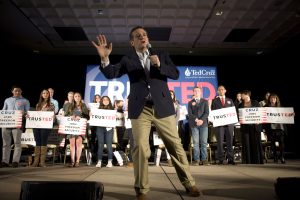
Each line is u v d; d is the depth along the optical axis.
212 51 10.74
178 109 6.08
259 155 5.70
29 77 10.91
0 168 5.12
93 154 6.71
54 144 6.26
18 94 5.99
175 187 2.68
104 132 5.73
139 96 2.20
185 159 2.26
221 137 5.84
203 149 5.75
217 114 5.87
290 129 9.91
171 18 8.30
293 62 10.43
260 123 5.75
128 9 7.83
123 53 10.91
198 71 10.09
